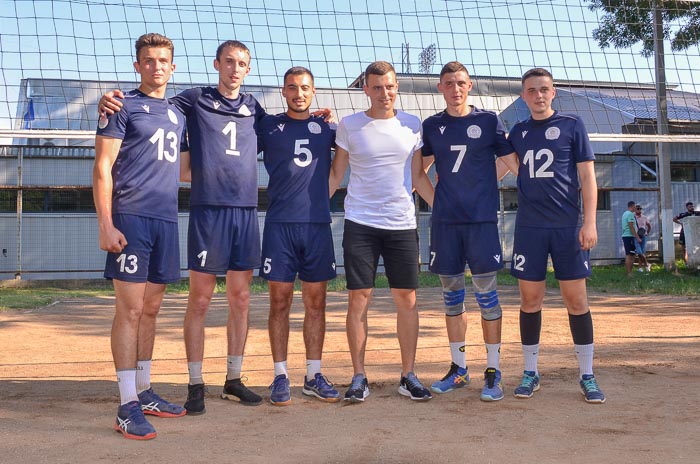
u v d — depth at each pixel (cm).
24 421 328
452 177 397
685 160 1867
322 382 381
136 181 335
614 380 419
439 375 451
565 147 384
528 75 390
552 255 388
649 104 1634
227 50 367
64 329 719
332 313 848
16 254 1516
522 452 274
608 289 1133
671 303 905
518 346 565
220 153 364
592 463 259
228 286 380
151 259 347
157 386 421
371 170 386
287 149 384
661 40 1323
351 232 388
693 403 356
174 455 273
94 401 375
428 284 1315
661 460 262
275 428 317
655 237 1838
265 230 387
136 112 338
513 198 1762
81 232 1544
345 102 1356
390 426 319
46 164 1523
